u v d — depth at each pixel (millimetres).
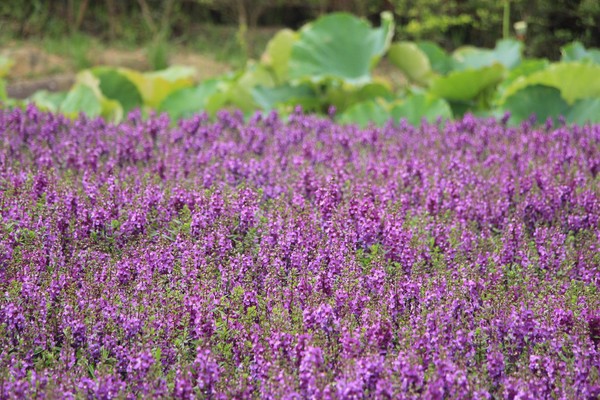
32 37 19078
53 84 16484
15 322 4691
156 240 5676
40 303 4824
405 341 4531
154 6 20531
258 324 4836
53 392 4086
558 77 9914
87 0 19625
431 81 11086
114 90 11500
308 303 4863
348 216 5844
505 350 4746
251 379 4379
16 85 16250
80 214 5777
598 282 5492
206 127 8305
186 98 11125
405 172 6883
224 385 4285
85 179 6410
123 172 6766
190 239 5500
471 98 11141
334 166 7027
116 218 5879
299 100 11172
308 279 5129
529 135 8414
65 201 5887
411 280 5082
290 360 4449
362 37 12070
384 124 9773
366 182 6652
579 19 14430
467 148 8094
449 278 5246
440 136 8469
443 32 17312
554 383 4469
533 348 4684
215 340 4703
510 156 7789
